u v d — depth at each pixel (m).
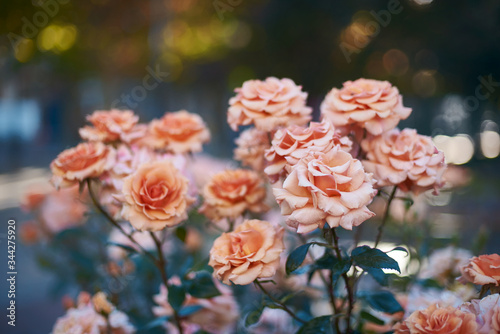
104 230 1.29
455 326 0.68
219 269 0.72
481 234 0.99
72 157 0.85
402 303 0.90
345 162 0.71
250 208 0.87
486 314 0.68
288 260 0.73
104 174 0.85
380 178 0.78
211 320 0.91
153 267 1.10
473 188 3.29
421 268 1.03
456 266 0.98
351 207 0.67
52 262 1.42
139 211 0.78
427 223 1.16
